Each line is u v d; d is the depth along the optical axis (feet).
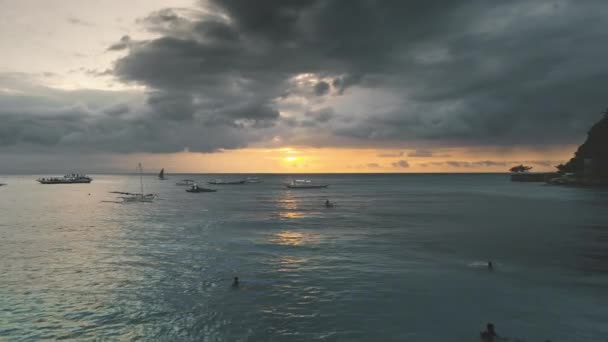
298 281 93.97
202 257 119.55
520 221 202.08
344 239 149.69
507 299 81.10
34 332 67.62
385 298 82.17
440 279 95.20
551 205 287.48
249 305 78.84
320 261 113.60
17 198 389.80
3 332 67.56
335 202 341.82
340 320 71.61
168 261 114.52
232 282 93.66
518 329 67.41
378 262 112.06
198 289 88.63
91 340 64.75
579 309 75.66
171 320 71.97
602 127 533.55
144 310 76.54
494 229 173.88
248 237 155.43
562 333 65.92
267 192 515.50
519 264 108.78
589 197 361.30
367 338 64.69
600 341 63.05
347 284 91.61
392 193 488.85
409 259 115.34
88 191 528.63
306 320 71.67
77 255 122.93
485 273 100.12
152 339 64.90
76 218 221.87
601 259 114.11
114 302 80.69
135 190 553.23
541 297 82.38
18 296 84.43
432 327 68.64
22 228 182.29
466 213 243.19
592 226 182.09
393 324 69.67
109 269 105.81
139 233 166.61
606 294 83.82
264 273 101.19
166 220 212.02
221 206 301.02
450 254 121.80
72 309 77.20
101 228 181.68
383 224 193.26
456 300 80.89
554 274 98.89
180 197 409.90
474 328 68.08
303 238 152.25
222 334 66.44
